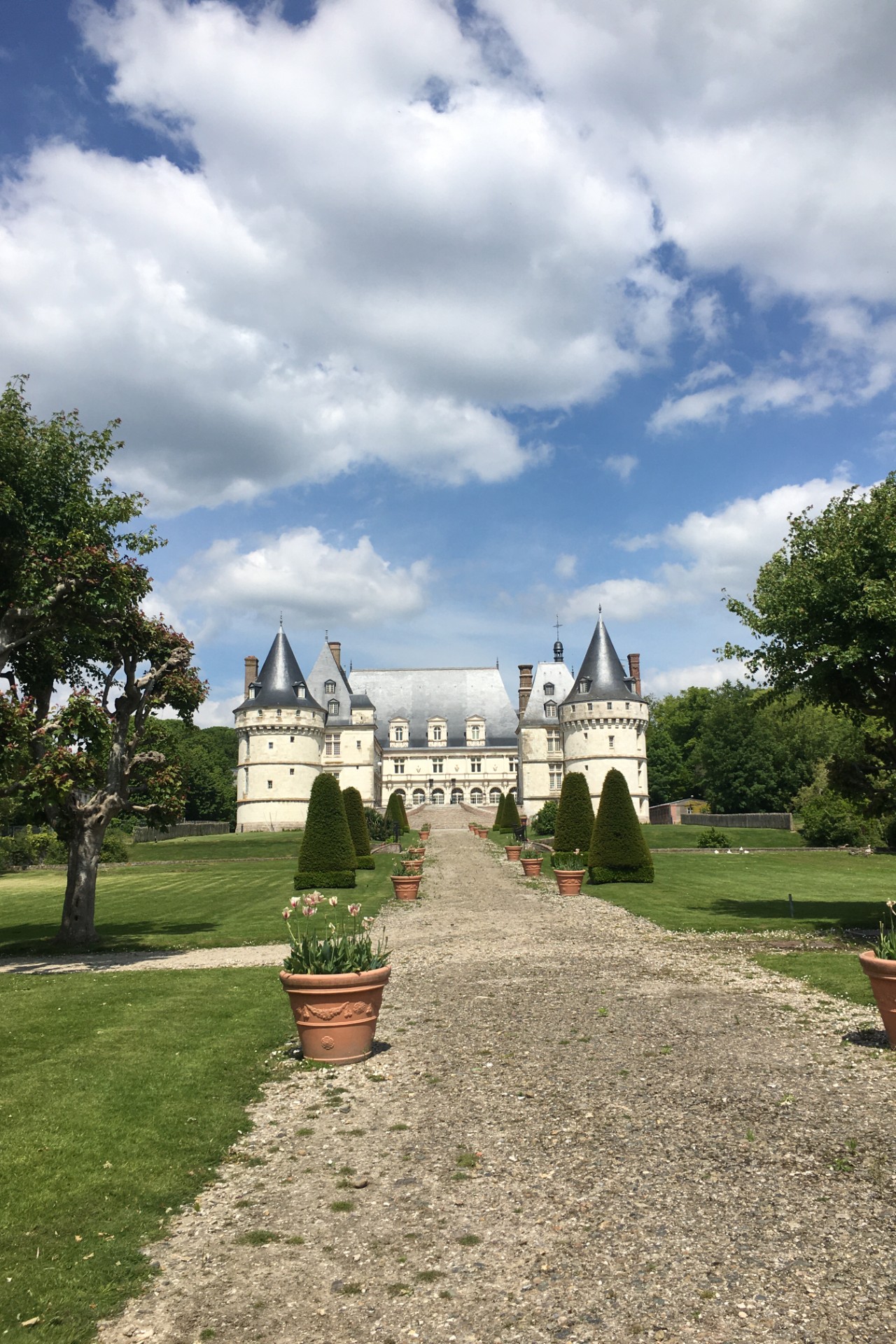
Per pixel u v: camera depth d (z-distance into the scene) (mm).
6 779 17469
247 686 87188
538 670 97562
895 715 17734
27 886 36719
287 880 33812
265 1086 8562
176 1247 5344
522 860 34375
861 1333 4227
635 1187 5914
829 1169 6086
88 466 19828
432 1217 5617
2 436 17844
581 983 13117
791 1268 4816
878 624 16672
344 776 91562
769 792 72375
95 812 19781
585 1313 4477
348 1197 5969
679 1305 4512
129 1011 11266
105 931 21281
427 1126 7289
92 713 16516
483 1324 4430
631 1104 7574
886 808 18438
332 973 9273
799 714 74188
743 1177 6012
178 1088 8203
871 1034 9625
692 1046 9359
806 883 29781
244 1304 4676
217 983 13430
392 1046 9859
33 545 18016
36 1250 5188
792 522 19281
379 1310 4586
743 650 19562
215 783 80375
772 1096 7676
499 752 107688
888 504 17266
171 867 42062
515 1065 8867
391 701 111750
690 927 19203
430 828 72000
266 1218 5688
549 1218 5520
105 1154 6648
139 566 19688
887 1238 5105
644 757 78438
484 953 16484
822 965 13719
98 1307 4633
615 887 28766
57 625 18875
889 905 9742
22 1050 9453
